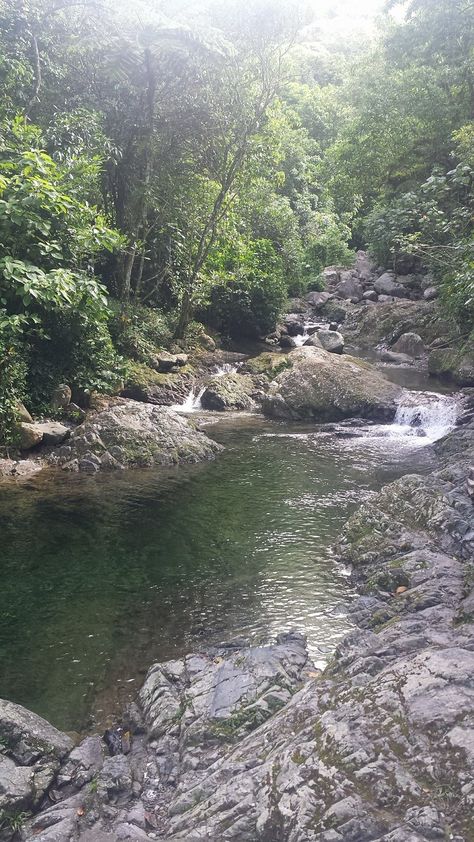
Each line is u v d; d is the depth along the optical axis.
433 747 2.93
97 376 12.25
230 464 9.88
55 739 3.91
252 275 19.92
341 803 2.75
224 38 14.73
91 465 9.50
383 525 6.72
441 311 17.61
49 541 6.98
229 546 6.89
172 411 11.12
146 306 17.23
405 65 23.45
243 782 3.20
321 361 14.01
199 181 16.36
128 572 6.31
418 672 3.45
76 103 14.29
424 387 15.13
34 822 3.35
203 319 19.48
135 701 4.48
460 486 7.15
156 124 14.95
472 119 20.91
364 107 23.28
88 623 5.42
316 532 7.24
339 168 24.91
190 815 3.18
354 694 3.49
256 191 19.97
